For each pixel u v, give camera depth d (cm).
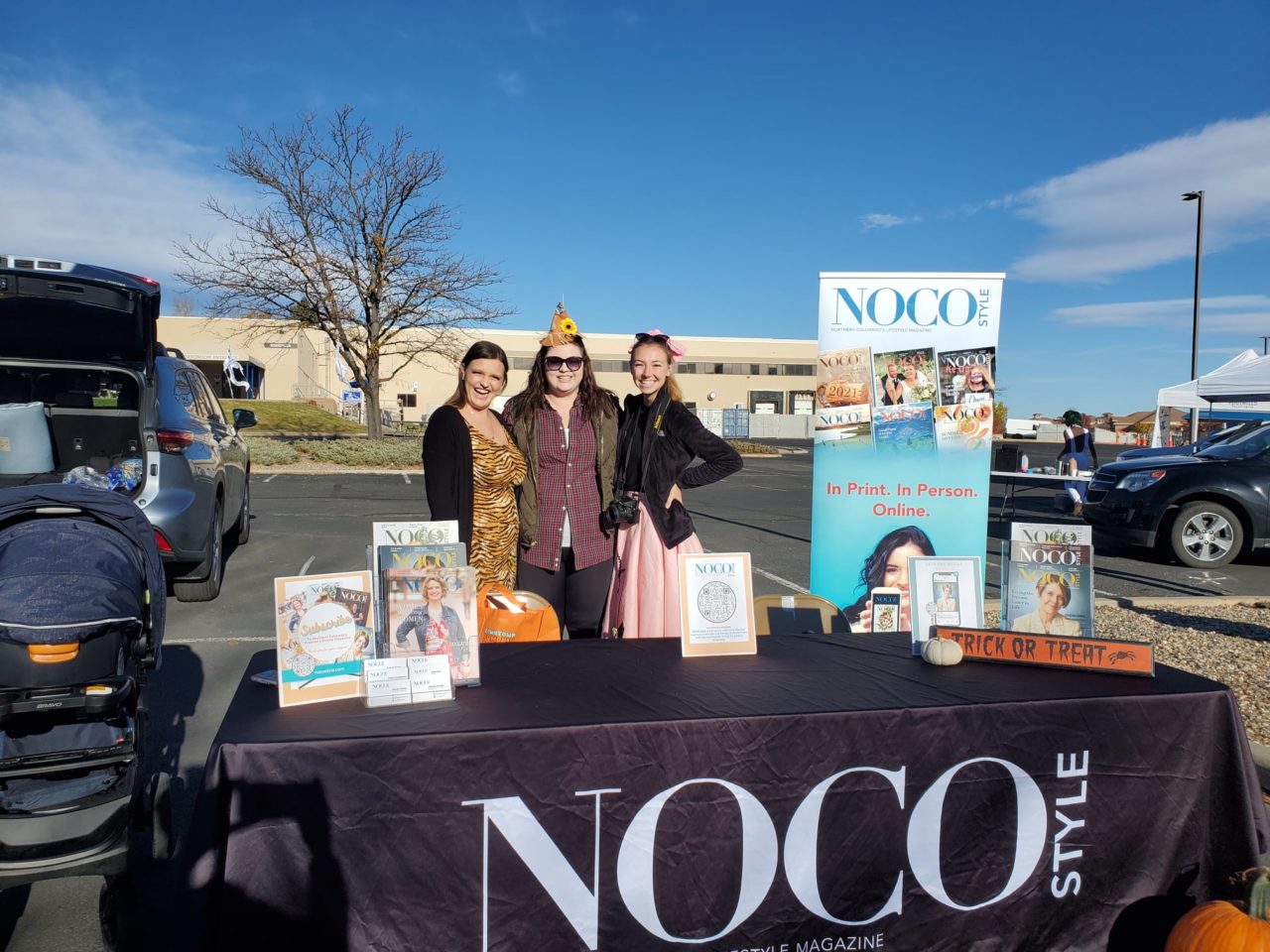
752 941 212
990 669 257
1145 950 236
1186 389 1183
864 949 220
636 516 339
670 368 349
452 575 226
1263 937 204
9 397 614
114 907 240
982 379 409
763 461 2641
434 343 2212
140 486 548
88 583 255
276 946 185
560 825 199
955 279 407
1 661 241
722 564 270
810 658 266
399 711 209
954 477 413
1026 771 226
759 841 210
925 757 219
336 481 1541
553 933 201
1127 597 711
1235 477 890
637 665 254
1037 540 279
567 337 347
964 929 225
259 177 1828
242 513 862
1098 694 233
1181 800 238
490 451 335
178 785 351
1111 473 975
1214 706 239
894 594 372
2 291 466
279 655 214
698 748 205
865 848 217
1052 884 230
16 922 262
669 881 206
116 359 579
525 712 209
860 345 413
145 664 292
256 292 1894
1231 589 781
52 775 242
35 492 282
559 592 362
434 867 194
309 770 186
